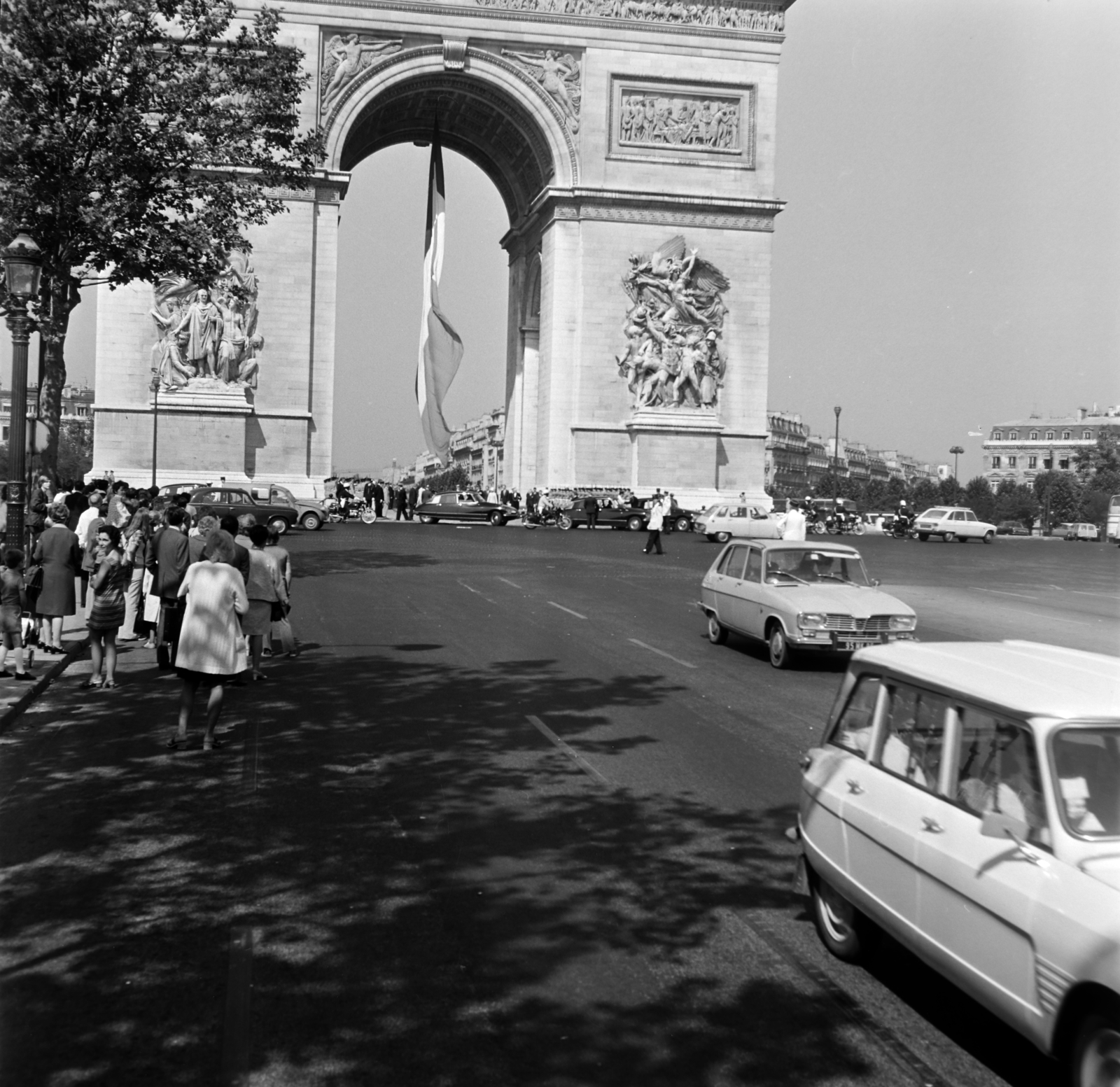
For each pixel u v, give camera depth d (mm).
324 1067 6613
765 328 66250
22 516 21344
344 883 9523
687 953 8227
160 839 10625
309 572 35562
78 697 17266
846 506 102312
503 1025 7129
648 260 65062
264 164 32781
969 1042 6980
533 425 75062
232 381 59844
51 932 8500
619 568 40250
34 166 28609
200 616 13789
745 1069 6648
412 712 16172
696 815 11539
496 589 32094
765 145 66250
